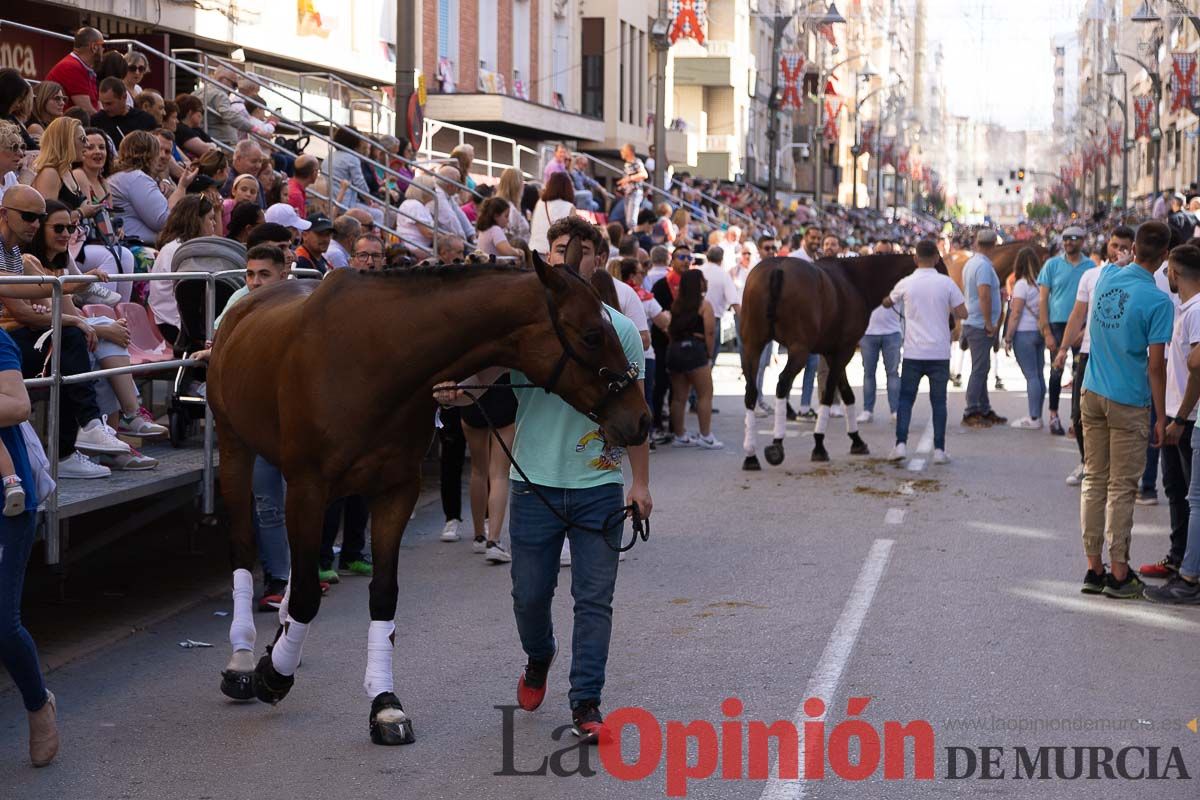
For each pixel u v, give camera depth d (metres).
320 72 26.42
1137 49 72.06
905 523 11.94
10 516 5.99
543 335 6.10
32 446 6.18
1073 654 8.00
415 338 6.24
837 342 15.23
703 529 11.68
